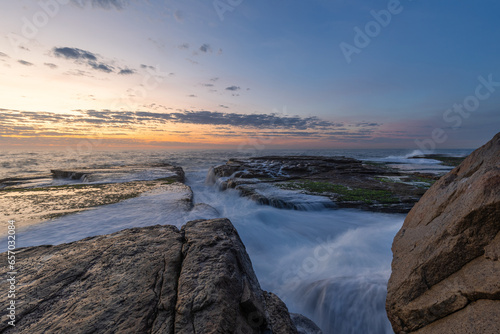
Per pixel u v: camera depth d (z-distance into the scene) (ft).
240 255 14.28
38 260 13.94
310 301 19.33
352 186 57.88
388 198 46.34
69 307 9.94
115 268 12.57
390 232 30.83
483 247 10.39
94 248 14.96
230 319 9.32
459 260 10.91
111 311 9.64
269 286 22.70
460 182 13.97
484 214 10.50
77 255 14.19
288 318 12.37
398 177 70.49
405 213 39.78
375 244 27.35
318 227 35.50
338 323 17.31
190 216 35.60
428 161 126.21
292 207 44.37
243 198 52.75
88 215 36.06
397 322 12.19
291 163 93.76
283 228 35.50
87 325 8.96
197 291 10.31
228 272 11.76
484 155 14.17
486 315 8.96
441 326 10.20
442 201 14.32
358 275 20.81
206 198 59.72
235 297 10.58
